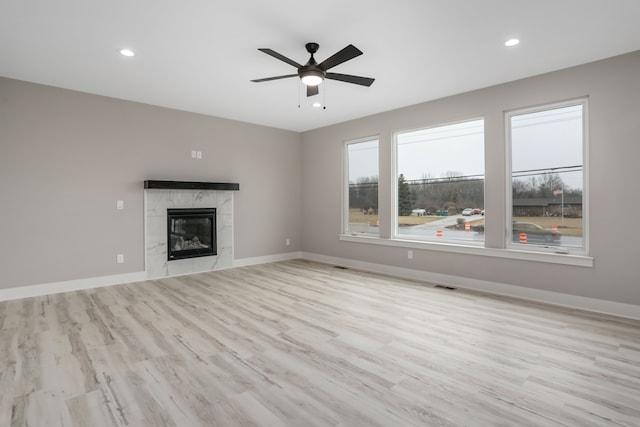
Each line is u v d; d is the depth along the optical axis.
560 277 3.66
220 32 2.87
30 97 4.01
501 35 2.92
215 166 5.65
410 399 1.95
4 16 2.60
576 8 2.51
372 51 3.24
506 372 2.25
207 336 2.85
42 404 1.89
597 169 3.43
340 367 2.32
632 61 3.23
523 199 4.04
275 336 2.85
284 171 6.63
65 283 4.25
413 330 2.98
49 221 4.14
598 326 3.05
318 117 5.70
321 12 2.57
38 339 2.77
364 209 5.84
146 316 3.34
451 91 4.37
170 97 4.62
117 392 2.02
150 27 2.79
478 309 3.54
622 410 1.85
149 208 4.91
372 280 4.88
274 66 3.59
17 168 3.94
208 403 1.91
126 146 4.73
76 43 3.06
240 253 5.99
